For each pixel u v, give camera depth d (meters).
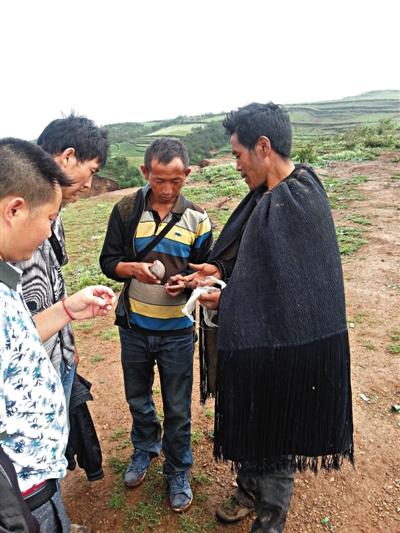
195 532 2.46
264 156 1.94
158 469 2.90
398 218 8.62
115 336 4.95
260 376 1.87
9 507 1.20
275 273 1.81
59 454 1.50
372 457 2.97
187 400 2.56
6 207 1.26
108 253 2.44
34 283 2.00
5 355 1.26
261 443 1.95
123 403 3.67
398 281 5.79
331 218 1.91
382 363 4.04
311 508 2.61
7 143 1.31
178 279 2.28
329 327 1.85
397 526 2.49
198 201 12.18
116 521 2.56
